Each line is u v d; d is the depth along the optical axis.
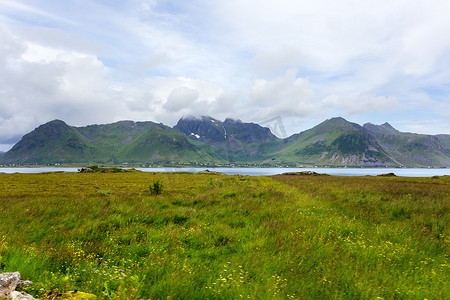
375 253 6.57
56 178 42.94
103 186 29.59
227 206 13.30
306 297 4.47
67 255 6.10
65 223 9.73
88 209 12.46
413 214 11.62
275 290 4.45
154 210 12.18
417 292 4.50
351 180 40.91
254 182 34.72
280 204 13.70
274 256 6.22
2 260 5.06
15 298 3.55
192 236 8.02
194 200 15.39
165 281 4.66
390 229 8.95
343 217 11.23
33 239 7.74
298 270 5.50
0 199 17.20
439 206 12.98
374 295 4.39
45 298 3.78
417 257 6.54
